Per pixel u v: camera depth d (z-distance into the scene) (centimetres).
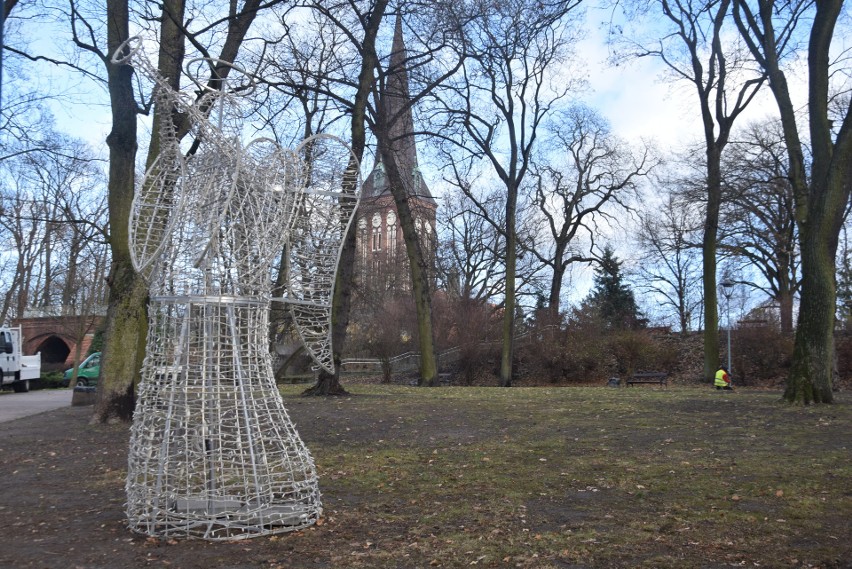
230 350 549
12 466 909
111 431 1196
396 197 2320
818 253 1433
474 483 751
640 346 3262
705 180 2895
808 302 1437
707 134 2653
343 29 1950
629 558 498
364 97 1920
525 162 3103
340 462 886
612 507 641
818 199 1437
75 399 1923
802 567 471
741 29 1841
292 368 2859
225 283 543
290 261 623
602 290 4809
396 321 3688
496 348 3634
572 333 3431
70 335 4141
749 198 2881
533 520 602
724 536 543
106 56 1309
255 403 559
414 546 527
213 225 527
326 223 624
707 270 2759
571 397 1712
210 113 566
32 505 674
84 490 741
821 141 1487
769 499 650
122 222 1308
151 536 536
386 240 4972
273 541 536
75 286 4222
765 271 3691
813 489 679
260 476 565
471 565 487
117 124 1298
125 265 1315
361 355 4012
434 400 1670
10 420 1523
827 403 1392
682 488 704
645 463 832
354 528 576
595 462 848
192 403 539
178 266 534
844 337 2889
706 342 2795
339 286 1909
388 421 1279
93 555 502
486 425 1197
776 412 1273
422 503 666
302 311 621
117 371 1303
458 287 4825
